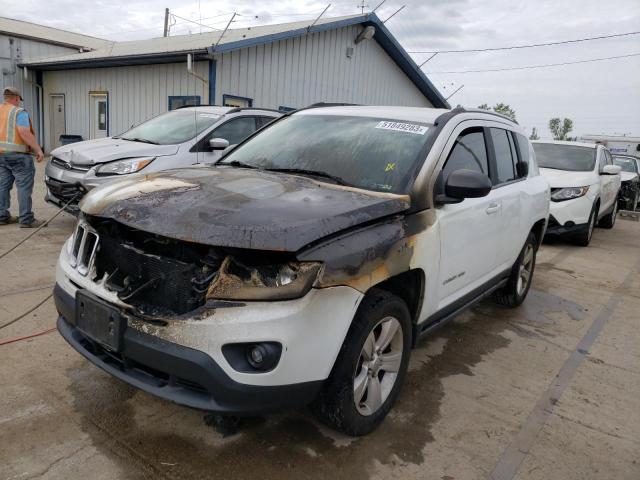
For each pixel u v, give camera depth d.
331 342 2.46
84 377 3.34
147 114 14.87
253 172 3.44
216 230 2.35
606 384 3.93
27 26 23.02
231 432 2.89
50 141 18.92
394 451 2.88
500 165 4.46
